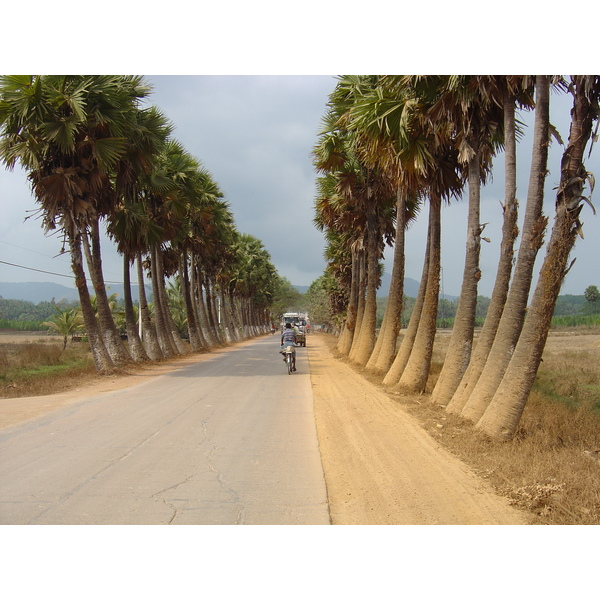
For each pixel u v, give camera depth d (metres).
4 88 15.00
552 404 10.95
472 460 6.67
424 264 14.21
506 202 9.11
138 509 4.96
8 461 6.64
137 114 18.81
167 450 7.29
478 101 9.21
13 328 75.69
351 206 22.09
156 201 24.97
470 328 10.39
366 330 21.52
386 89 10.09
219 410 10.77
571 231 7.08
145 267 30.89
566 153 7.00
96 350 18.09
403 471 6.27
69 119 15.68
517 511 4.94
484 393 8.23
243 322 78.75
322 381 16.38
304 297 139.75
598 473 5.66
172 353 28.33
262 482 5.84
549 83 7.66
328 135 18.56
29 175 16.92
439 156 11.48
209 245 36.31
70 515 4.79
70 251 17.75
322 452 7.24
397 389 12.89
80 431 8.55
